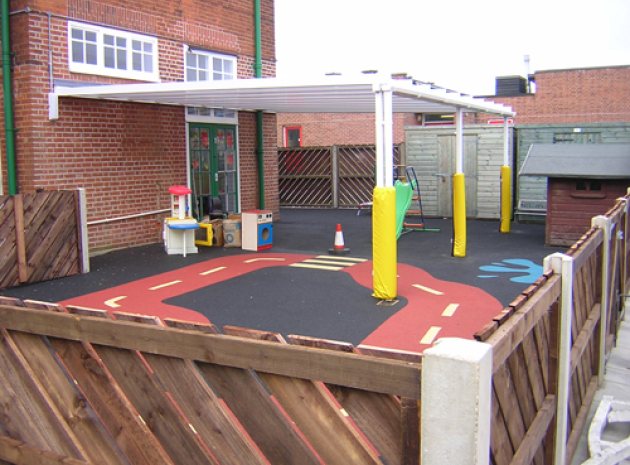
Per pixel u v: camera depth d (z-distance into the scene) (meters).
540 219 16.02
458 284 9.00
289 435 2.44
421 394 2.02
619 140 15.49
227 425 2.58
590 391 4.97
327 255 11.35
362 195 20.03
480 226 15.67
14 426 3.32
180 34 13.03
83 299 8.24
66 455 3.14
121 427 2.90
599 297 5.38
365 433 2.27
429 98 9.54
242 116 15.00
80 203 9.84
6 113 10.57
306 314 7.40
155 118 12.57
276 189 16.41
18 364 3.23
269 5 15.58
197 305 7.84
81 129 11.21
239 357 2.46
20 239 9.03
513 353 2.69
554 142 15.97
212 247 12.30
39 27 10.51
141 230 12.42
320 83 8.25
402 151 17.94
